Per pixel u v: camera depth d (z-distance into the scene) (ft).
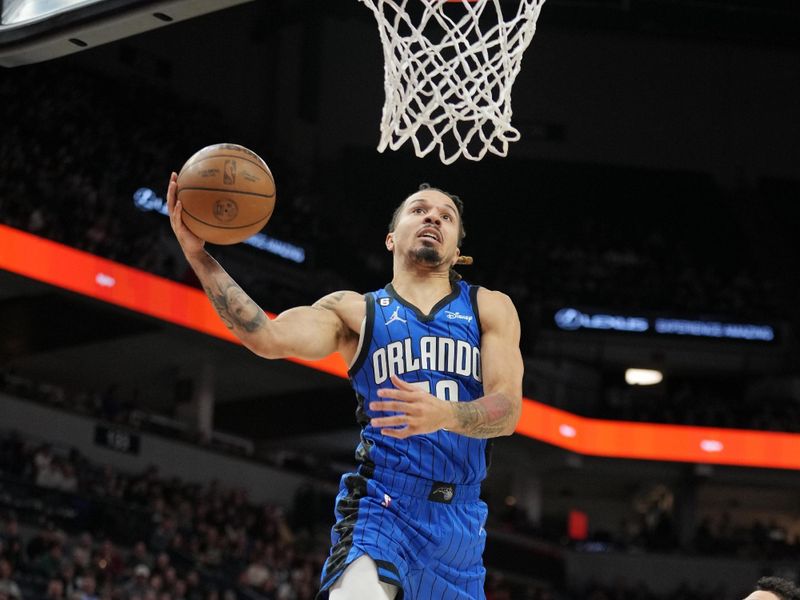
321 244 71.00
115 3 15.31
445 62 14.32
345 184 79.25
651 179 84.02
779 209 85.46
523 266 80.43
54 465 52.06
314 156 78.79
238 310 11.05
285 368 64.54
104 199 60.49
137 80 71.67
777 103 84.74
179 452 62.64
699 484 77.61
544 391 73.10
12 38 16.42
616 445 74.08
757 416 76.07
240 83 77.46
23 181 57.00
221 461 64.59
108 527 50.57
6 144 58.80
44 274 54.49
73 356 67.05
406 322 11.40
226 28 77.00
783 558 74.90
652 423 74.79
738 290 81.97
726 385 82.94
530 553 70.18
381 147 13.99
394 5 14.53
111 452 59.67
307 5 79.82
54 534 46.24
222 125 74.64
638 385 80.64
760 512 85.81
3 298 58.54
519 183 82.89
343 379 66.59
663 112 83.56
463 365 11.29
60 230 55.98
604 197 84.17
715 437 74.69
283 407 73.10
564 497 87.25
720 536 78.02
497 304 11.69
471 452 11.23
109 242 57.62
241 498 61.52
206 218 11.28
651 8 80.28
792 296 83.56
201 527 54.90
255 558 55.47
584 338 78.18
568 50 82.69
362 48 80.53
